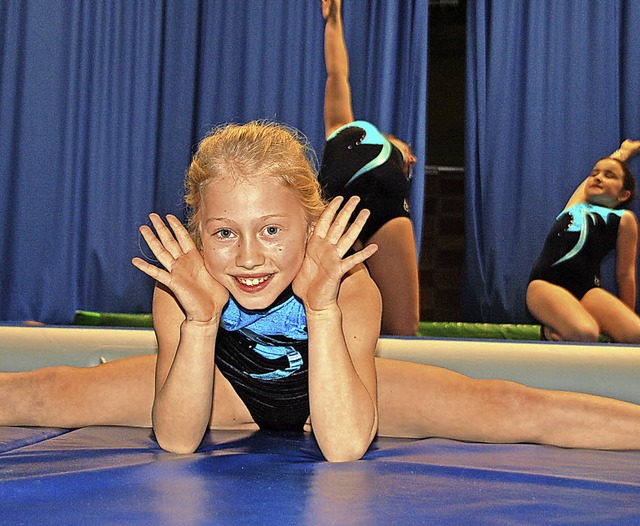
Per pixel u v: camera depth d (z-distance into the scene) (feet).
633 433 3.52
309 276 3.01
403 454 3.19
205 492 2.23
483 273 10.57
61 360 4.58
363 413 3.01
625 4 10.59
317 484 2.41
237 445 3.35
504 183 10.48
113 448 3.11
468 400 3.68
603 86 10.40
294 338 3.55
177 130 10.77
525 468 2.85
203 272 3.05
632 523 1.98
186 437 3.08
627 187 9.36
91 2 10.66
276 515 1.98
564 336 8.75
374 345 3.41
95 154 10.55
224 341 3.70
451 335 9.37
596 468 2.90
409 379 3.78
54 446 3.10
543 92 10.40
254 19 10.59
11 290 10.57
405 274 8.45
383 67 10.34
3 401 3.69
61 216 10.53
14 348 4.62
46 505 2.04
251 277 2.91
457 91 15.72
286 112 10.59
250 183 2.82
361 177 8.25
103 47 10.61
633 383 4.25
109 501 2.10
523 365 4.37
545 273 9.09
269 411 3.84
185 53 10.74
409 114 10.34
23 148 10.59
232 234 2.87
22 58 10.66
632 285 9.37
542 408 3.60
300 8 10.53
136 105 10.61
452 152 15.96
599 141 10.41
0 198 10.65
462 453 3.23
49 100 10.64
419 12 10.27
